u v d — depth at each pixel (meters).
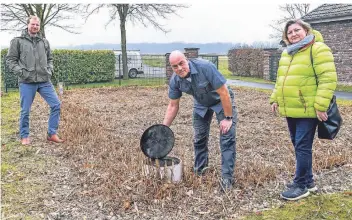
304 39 3.71
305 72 3.71
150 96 12.93
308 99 3.73
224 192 4.04
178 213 3.65
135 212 3.68
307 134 3.83
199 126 4.42
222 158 4.16
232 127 4.09
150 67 21.80
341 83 16.95
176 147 5.86
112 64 19.98
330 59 3.63
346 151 5.50
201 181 4.25
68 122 7.43
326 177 4.51
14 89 15.45
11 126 7.59
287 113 3.90
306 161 3.86
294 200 3.88
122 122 8.03
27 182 4.52
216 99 4.08
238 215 3.59
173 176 4.18
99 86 17.36
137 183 4.12
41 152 5.72
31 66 5.85
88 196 4.06
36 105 10.30
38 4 17.97
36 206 3.85
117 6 20.66
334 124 3.78
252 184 4.27
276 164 5.01
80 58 18.55
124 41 20.98
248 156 5.42
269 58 20.50
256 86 16.94
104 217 3.60
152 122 8.09
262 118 8.44
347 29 16.34
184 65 3.82
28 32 5.85
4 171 4.89
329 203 3.80
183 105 10.56
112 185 4.14
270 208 3.73
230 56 25.53
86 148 5.70
